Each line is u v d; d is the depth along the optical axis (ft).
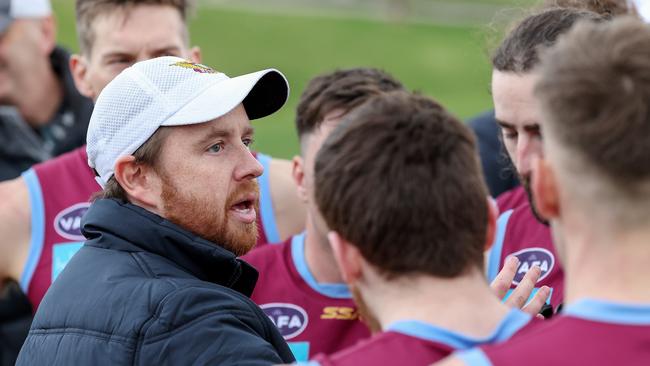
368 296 19.77
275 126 134.72
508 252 34.22
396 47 217.36
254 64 203.00
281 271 37.83
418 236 18.83
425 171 19.11
